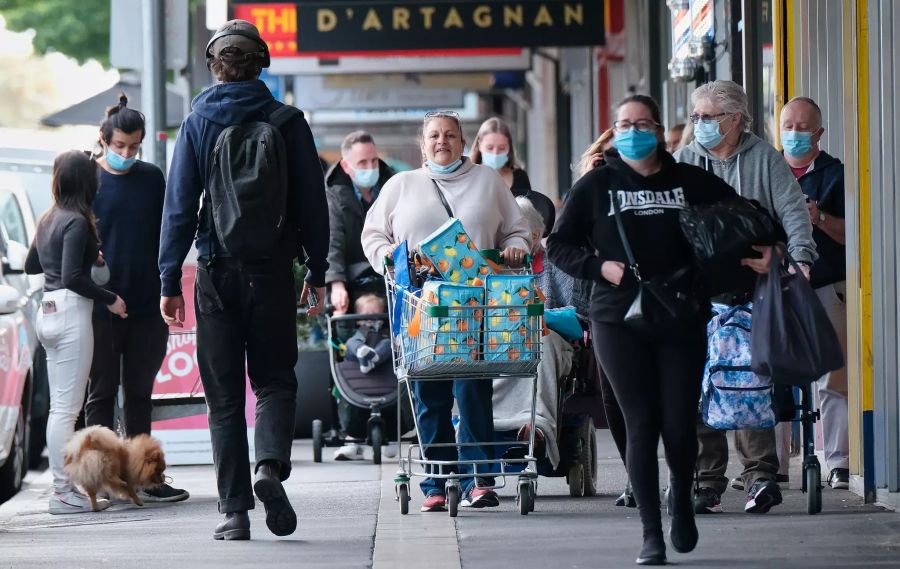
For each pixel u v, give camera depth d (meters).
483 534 19.17
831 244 22.92
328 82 74.19
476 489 21.77
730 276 16.50
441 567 16.77
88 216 23.47
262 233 17.98
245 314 18.45
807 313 16.91
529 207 23.34
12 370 26.55
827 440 23.23
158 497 24.36
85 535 20.72
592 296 16.72
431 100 77.44
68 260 23.19
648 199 16.56
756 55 30.80
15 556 18.72
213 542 19.12
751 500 20.47
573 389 22.62
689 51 34.03
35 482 30.97
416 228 21.16
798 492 22.62
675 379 16.34
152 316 24.22
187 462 30.05
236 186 17.98
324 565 17.08
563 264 16.61
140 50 32.38
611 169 16.75
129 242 23.94
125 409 24.45
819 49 27.06
